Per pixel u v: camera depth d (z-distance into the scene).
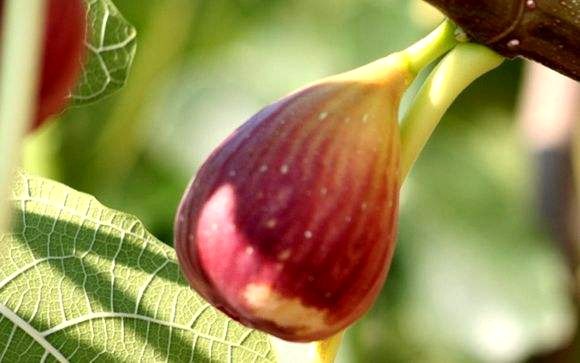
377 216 0.39
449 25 0.42
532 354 0.90
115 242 0.48
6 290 0.47
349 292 0.39
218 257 0.39
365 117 0.40
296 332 0.39
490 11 0.42
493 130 0.96
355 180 0.39
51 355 0.48
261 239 0.38
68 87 0.35
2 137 0.30
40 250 0.48
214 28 0.94
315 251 0.39
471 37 0.42
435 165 0.95
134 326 0.48
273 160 0.39
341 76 0.41
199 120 0.96
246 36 0.98
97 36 0.47
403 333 0.91
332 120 0.40
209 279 0.39
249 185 0.39
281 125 0.39
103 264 0.48
